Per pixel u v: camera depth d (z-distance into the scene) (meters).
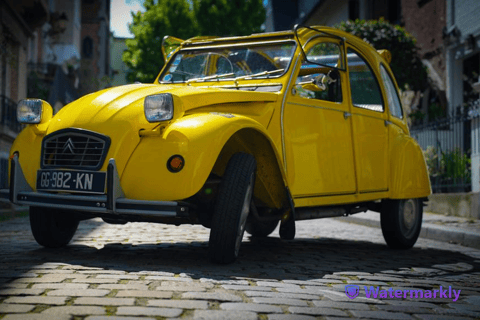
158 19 30.89
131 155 3.94
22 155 4.41
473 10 14.90
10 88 16.50
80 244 5.30
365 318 2.83
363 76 5.86
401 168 6.11
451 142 11.40
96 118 4.09
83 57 49.91
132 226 7.28
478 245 6.63
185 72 5.60
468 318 2.98
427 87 17.25
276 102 4.64
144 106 3.94
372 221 9.54
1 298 2.90
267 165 4.46
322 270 4.28
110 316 2.57
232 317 2.63
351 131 5.47
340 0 24.86
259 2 30.95
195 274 3.69
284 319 2.69
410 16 19.19
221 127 3.91
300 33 5.22
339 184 5.25
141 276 3.56
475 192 9.30
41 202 4.17
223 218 4.01
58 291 3.06
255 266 4.23
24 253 4.57
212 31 30.62
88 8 50.31
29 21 19.69
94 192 3.95
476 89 10.27
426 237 7.83
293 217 4.54
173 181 3.80
